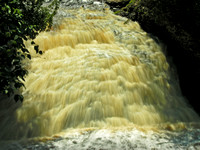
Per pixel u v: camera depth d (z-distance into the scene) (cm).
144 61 496
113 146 258
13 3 267
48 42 506
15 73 258
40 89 378
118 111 368
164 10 564
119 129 321
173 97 462
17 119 331
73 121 342
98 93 379
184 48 510
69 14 695
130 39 573
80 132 312
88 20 663
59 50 493
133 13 713
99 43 565
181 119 394
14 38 241
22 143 288
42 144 279
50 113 347
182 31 513
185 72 511
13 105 348
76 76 403
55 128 330
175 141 282
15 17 261
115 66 439
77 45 533
